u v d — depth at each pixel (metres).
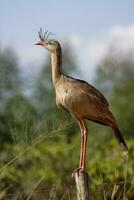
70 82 12.71
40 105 44.91
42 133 12.95
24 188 16.16
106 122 13.03
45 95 47.44
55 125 12.85
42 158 17.41
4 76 33.78
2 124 19.64
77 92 12.55
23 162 17.22
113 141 18.78
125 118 43.19
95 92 12.81
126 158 15.84
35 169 17.08
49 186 16.22
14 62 37.16
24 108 25.77
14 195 15.21
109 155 18.70
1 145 18.19
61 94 12.71
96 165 16.44
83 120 12.99
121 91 51.75
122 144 13.27
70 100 12.57
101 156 18.84
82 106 12.60
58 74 12.93
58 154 18.14
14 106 26.09
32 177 16.66
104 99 13.02
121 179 15.59
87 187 11.95
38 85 47.91
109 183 15.48
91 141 26.02
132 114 43.78
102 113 12.84
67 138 22.58
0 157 17.17
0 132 18.97
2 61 36.34
